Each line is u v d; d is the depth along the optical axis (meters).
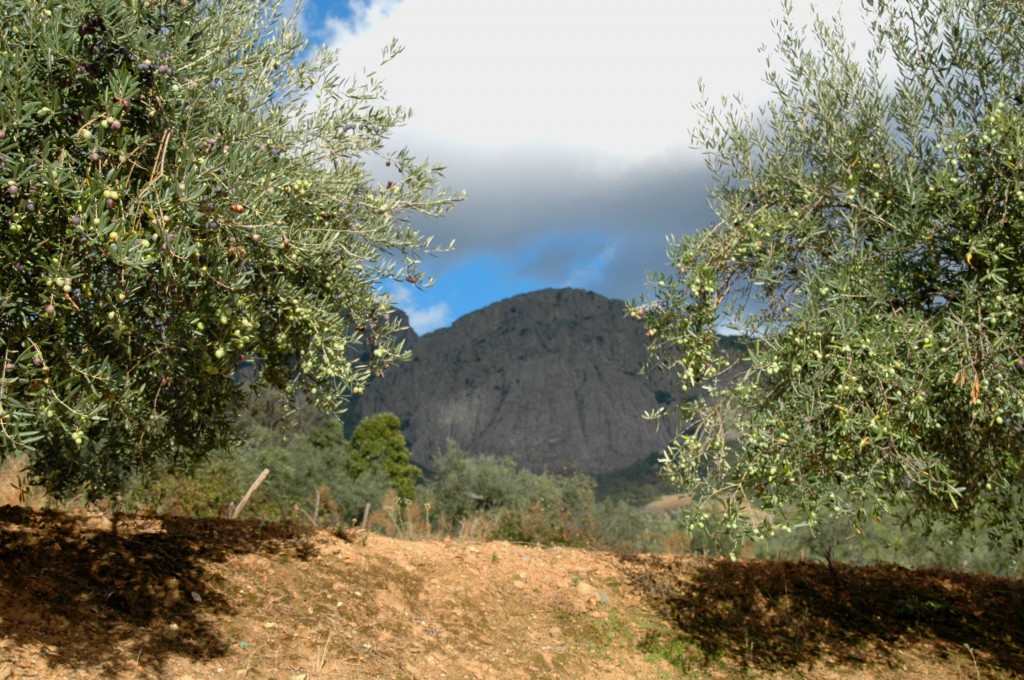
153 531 6.70
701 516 5.46
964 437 5.88
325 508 16.05
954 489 4.99
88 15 3.97
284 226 4.64
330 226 5.38
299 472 16.97
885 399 4.93
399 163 5.71
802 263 6.05
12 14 3.97
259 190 4.42
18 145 3.62
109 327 4.11
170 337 4.26
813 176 6.21
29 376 3.65
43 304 3.75
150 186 3.84
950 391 5.18
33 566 5.31
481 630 6.37
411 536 9.77
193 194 3.81
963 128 5.71
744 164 6.55
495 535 11.19
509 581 7.49
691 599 7.52
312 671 4.88
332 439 21.17
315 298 5.53
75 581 5.25
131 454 5.68
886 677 6.21
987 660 6.50
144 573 5.65
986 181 5.54
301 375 5.69
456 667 5.55
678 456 5.65
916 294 5.72
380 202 5.46
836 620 7.25
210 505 10.69
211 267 4.24
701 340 5.71
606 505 15.37
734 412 5.58
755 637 6.86
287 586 6.09
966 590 7.95
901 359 5.11
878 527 10.79
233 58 4.92
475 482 18.12
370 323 5.83
